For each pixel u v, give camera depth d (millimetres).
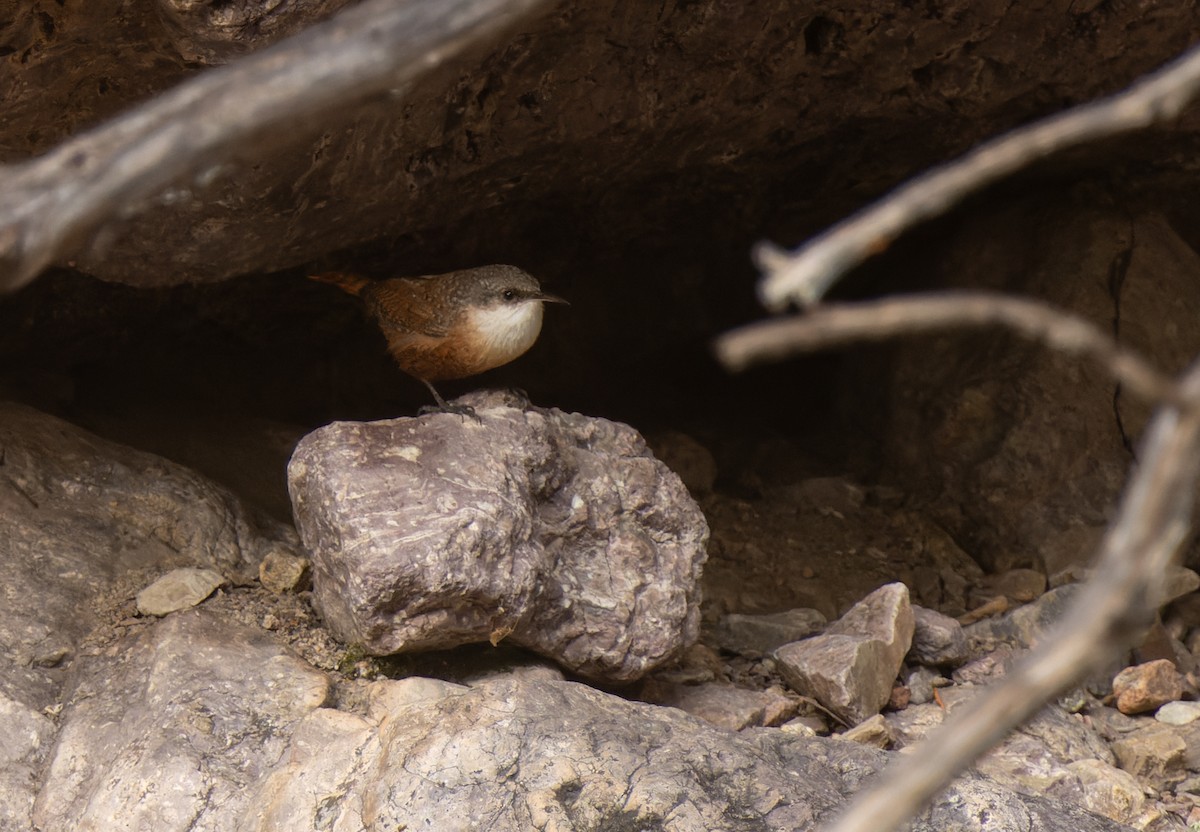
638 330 15414
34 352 11875
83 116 8016
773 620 10758
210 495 10039
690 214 13109
